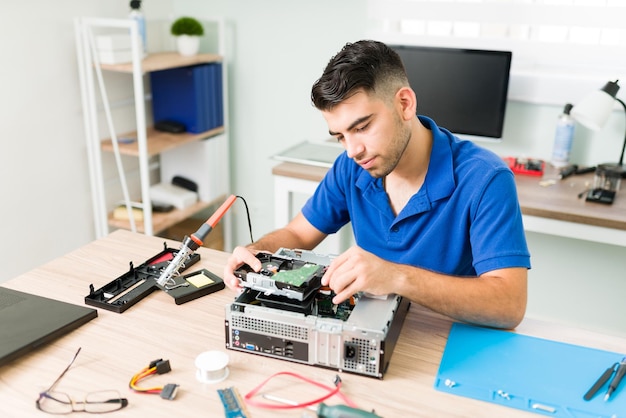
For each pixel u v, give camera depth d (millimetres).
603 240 1819
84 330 1073
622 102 2031
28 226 2344
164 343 1039
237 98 2861
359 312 978
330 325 942
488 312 1057
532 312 2518
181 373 954
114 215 2590
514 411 870
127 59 2332
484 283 1085
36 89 2264
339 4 2525
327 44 2604
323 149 2447
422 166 1255
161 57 2543
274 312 971
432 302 1047
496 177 1190
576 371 960
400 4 2422
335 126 1071
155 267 1303
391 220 1311
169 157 2820
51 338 1030
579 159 2289
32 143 2291
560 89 2240
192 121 2629
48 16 2252
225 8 2742
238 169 2988
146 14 2717
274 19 2658
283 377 950
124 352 1009
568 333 1083
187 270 1312
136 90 2273
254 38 2729
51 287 1229
